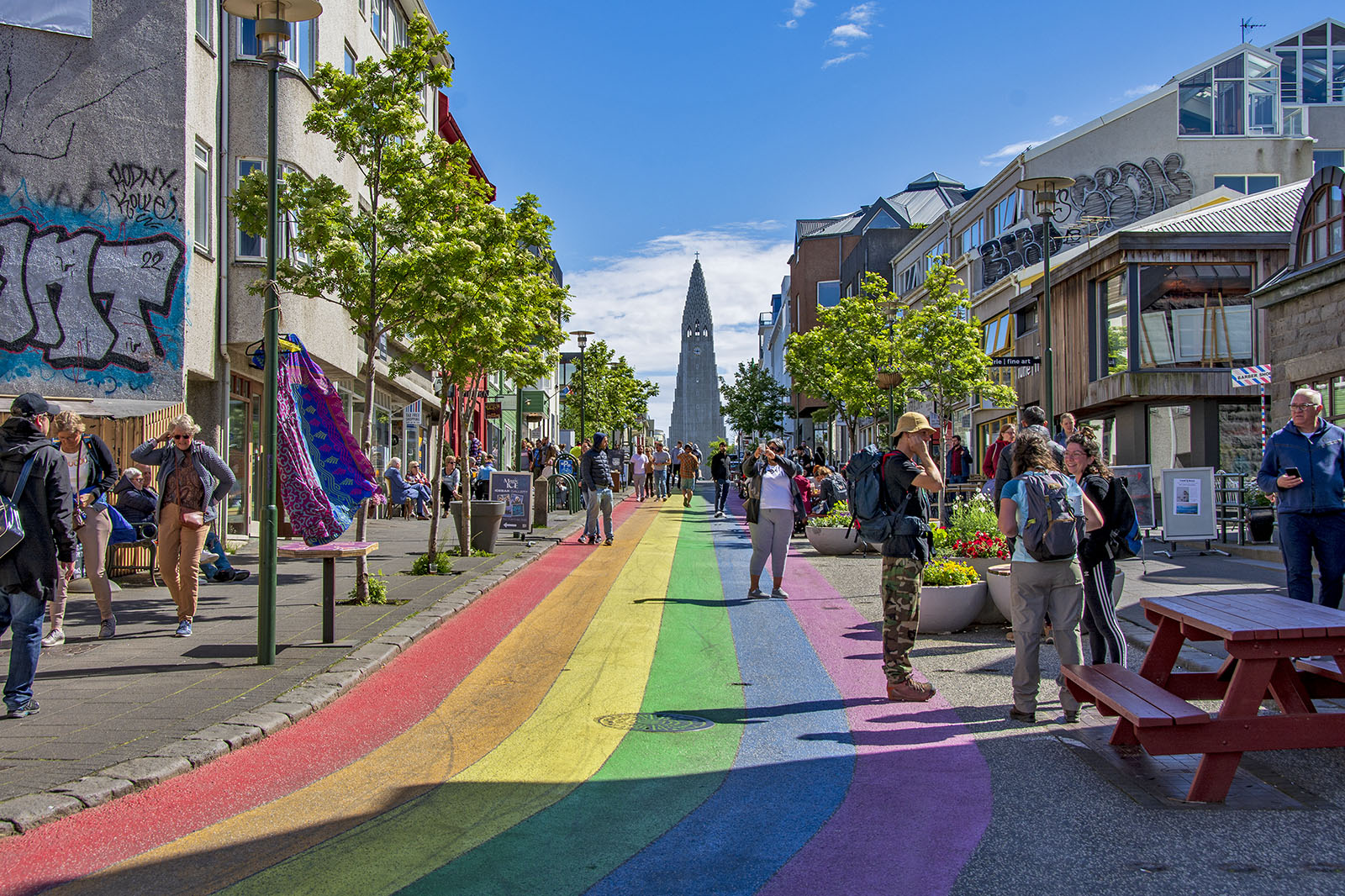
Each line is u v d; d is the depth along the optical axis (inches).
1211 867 160.2
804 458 1267.2
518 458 1154.7
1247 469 928.9
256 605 438.6
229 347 686.5
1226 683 243.9
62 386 569.6
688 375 7052.2
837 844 173.8
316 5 333.7
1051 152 1387.8
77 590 479.8
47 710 255.3
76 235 575.5
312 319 769.6
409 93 509.0
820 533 673.0
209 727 239.6
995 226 1533.0
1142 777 206.7
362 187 927.0
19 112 567.5
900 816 187.3
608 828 182.9
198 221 648.4
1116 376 943.7
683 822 185.6
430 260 484.7
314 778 212.4
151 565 507.5
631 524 1002.7
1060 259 1294.3
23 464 248.8
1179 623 231.3
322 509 361.4
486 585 502.6
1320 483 311.7
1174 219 967.0
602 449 764.6
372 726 253.9
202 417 674.2
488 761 225.1
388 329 520.1
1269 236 919.0
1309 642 194.2
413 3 1159.6
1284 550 320.2
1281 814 184.1
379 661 322.7
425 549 707.4
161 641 353.1
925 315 1042.7
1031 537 249.3
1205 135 1370.6
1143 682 219.9
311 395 417.7
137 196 589.9
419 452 1462.8
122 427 580.4
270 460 319.0
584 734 247.3
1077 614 253.8
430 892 155.0
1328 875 156.3
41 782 198.2
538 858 168.6
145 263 590.9
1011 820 183.8
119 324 584.1
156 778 206.2
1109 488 266.7
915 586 279.3
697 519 1091.3
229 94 692.7
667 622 411.8
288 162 706.8
